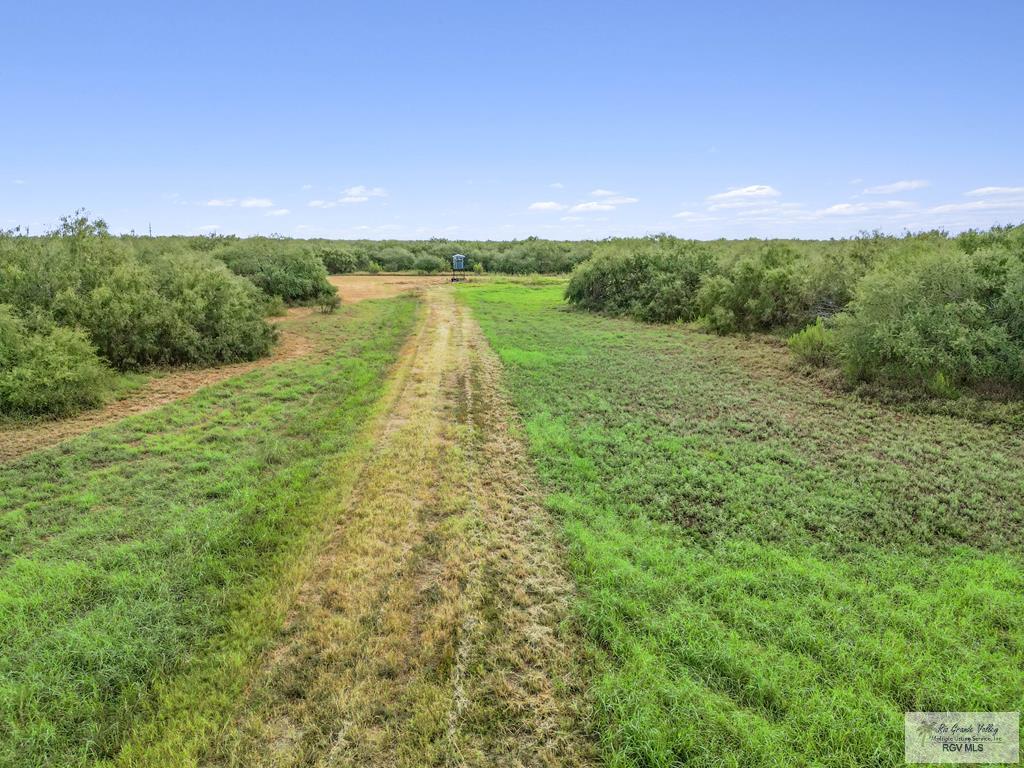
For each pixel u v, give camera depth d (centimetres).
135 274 1223
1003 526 534
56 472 645
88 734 316
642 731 311
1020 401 857
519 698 343
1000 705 328
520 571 467
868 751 303
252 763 300
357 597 432
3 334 877
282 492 596
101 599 423
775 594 432
